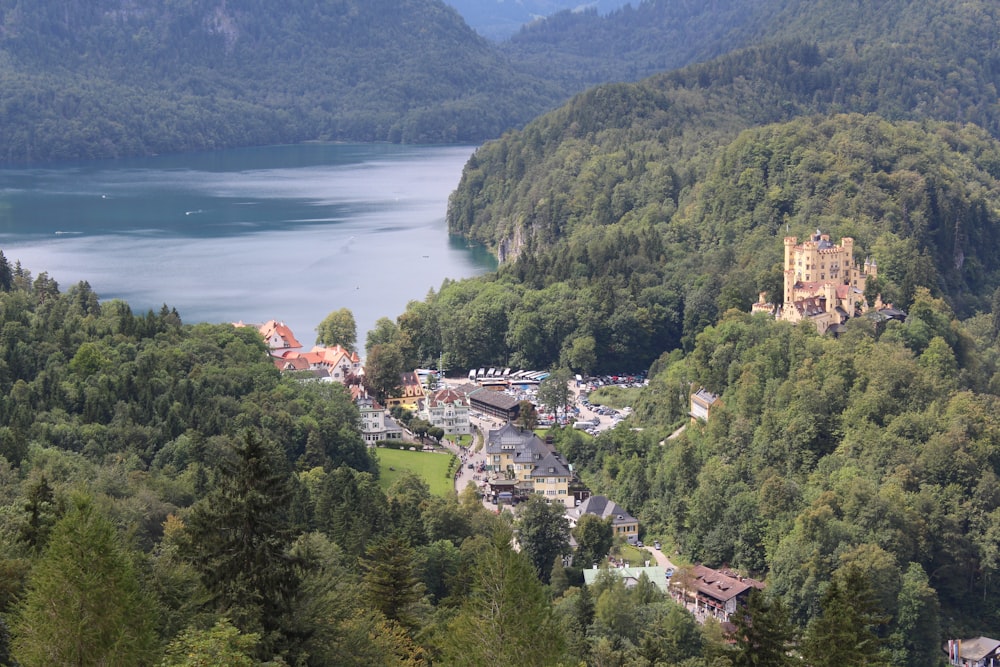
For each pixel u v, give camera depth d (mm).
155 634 142125
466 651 147375
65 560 136875
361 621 171250
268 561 159250
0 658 149500
